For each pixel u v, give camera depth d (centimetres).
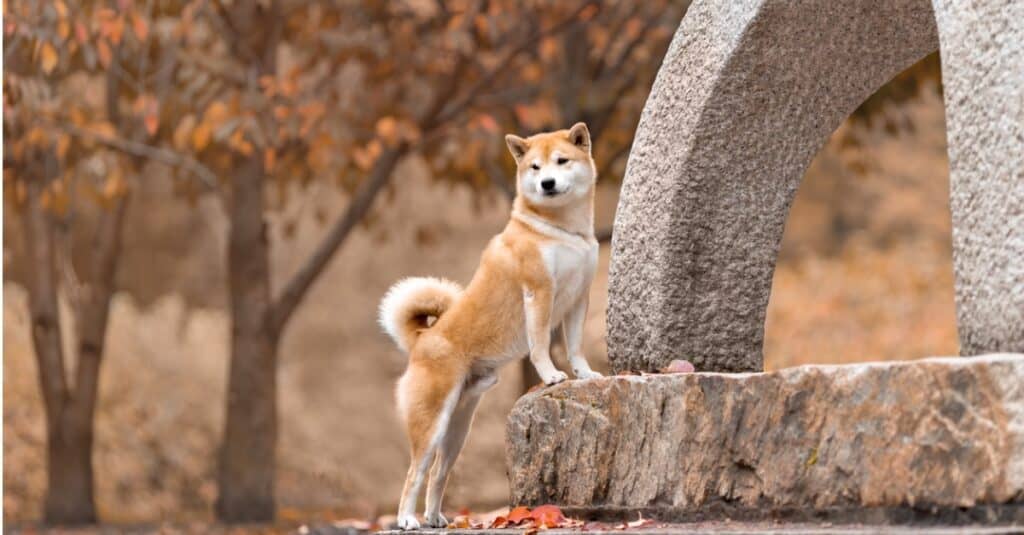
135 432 4100
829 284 4753
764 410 1165
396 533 1355
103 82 3691
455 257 5306
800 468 1130
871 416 1087
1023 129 1065
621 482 1273
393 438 4578
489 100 3092
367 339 5450
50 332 3253
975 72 1105
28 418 3912
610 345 1432
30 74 2975
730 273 1385
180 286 5531
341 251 5662
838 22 1297
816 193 6109
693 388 1216
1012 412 997
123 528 3075
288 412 4650
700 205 1370
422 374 1444
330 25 3109
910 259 4962
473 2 2961
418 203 5059
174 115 3047
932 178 5850
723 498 1184
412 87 3142
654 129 1407
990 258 1088
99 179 3039
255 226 3194
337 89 2980
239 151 3023
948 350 3984
